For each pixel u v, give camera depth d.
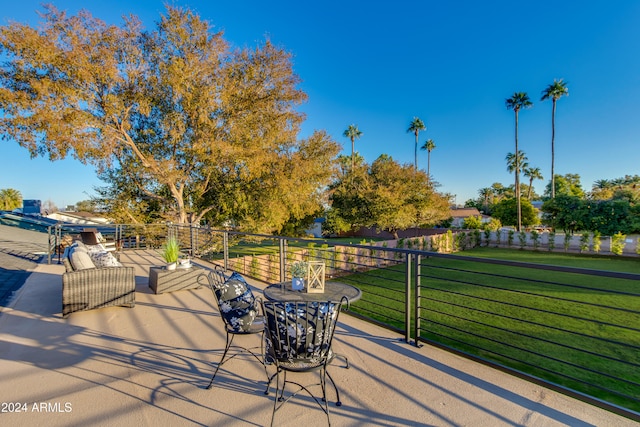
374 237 32.59
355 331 3.54
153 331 3.50
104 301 4.12
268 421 2.01
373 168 27.27
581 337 5.02
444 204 25.73
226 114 14.64
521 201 31.12
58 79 11.43
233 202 16.16
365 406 2.16
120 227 10.98
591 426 1.92
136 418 2.03
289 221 21.75
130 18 12.60
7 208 41.38
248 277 6.39
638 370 3.76
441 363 2.78
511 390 2.34
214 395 2.30
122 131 13.01
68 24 11.16
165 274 5.04
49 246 7.58
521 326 5.64
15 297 4.68
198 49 13.95
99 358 2.86
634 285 9.72
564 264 14.73
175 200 16.23
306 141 18.30
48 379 2.49
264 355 2.38
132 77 12.96
